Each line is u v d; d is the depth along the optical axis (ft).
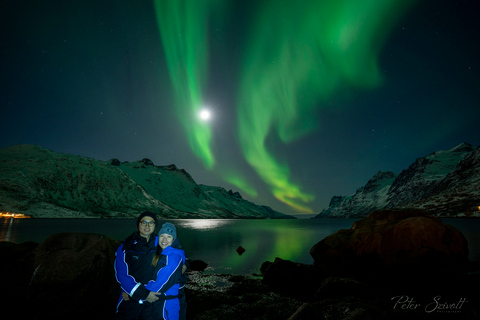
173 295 12.17
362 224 41.88
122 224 271.90
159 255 12.38
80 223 278.05
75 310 19.89
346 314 21.76
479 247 78.02
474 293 27.94
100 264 21.63
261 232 198.08
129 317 11.36
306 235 169.37
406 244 33.53
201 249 95.76
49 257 20.63
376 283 35.37
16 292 19.39
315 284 38.19
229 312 24.73
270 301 27.91
